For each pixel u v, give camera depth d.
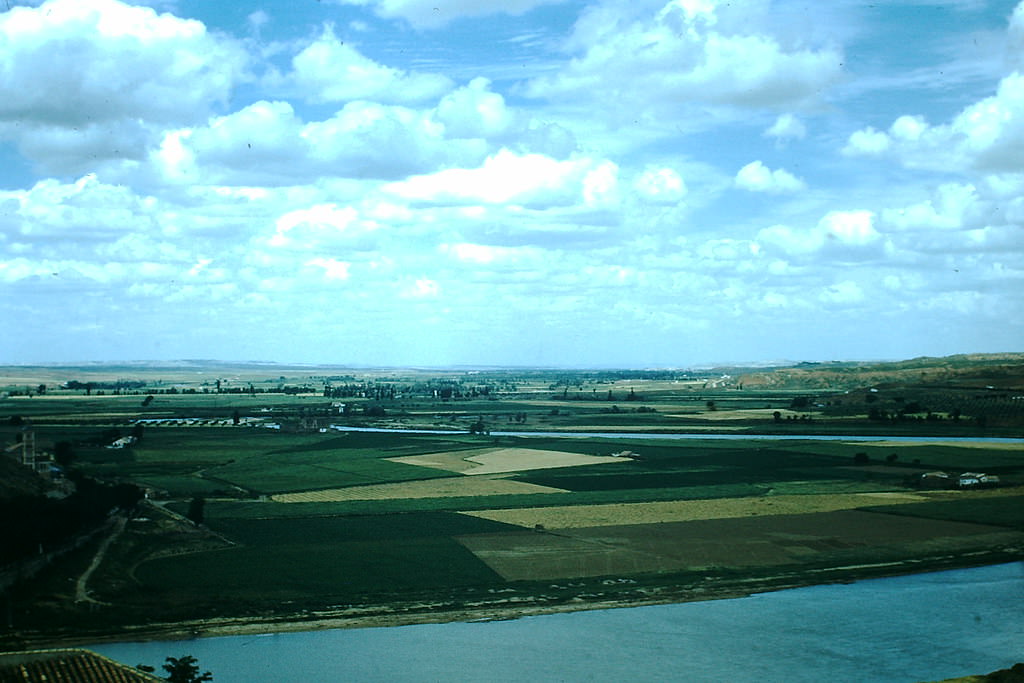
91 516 160.00
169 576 136.38
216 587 131.75
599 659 107.00
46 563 135.38
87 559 140.00
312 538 163.00
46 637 111.25
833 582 140.50
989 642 113.06
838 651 109.44
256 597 128.12
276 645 111.50
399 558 149.25
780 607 127.44
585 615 123.50
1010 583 140.75
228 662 105.50
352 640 113.44
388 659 106.81
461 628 118.00
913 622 120.75
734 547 158.88
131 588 129.38
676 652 109.31
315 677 101.06
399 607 125.81
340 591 131.88
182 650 109.19
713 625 119.44
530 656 107.94
